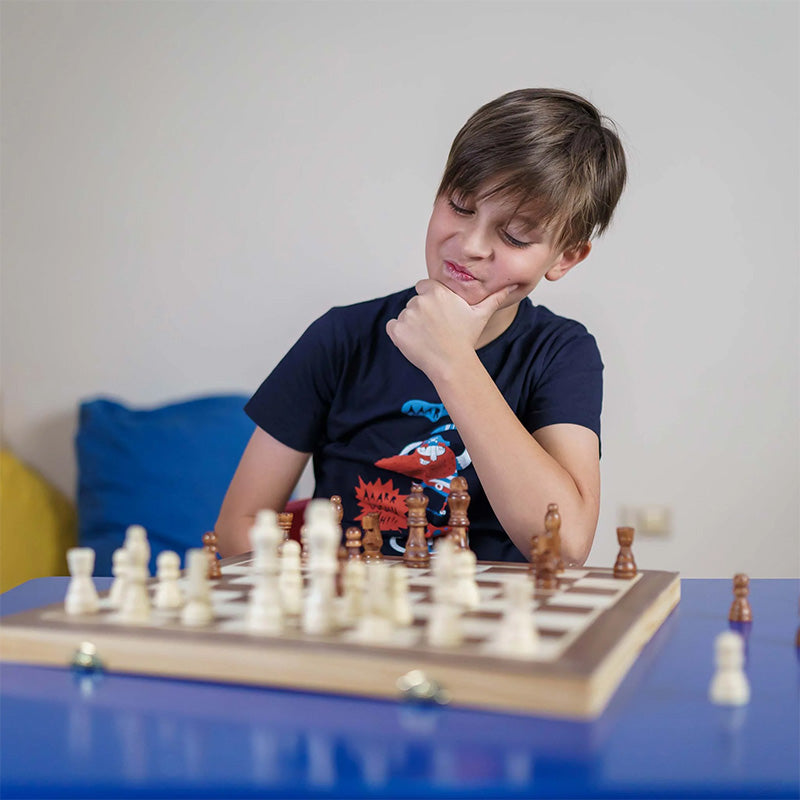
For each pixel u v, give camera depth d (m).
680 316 2.77
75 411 2.96
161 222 2.92
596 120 1.46
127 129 2.92
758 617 0.95
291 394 1.58
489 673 0.63
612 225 2.76
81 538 2.65
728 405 2.77
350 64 2.84
